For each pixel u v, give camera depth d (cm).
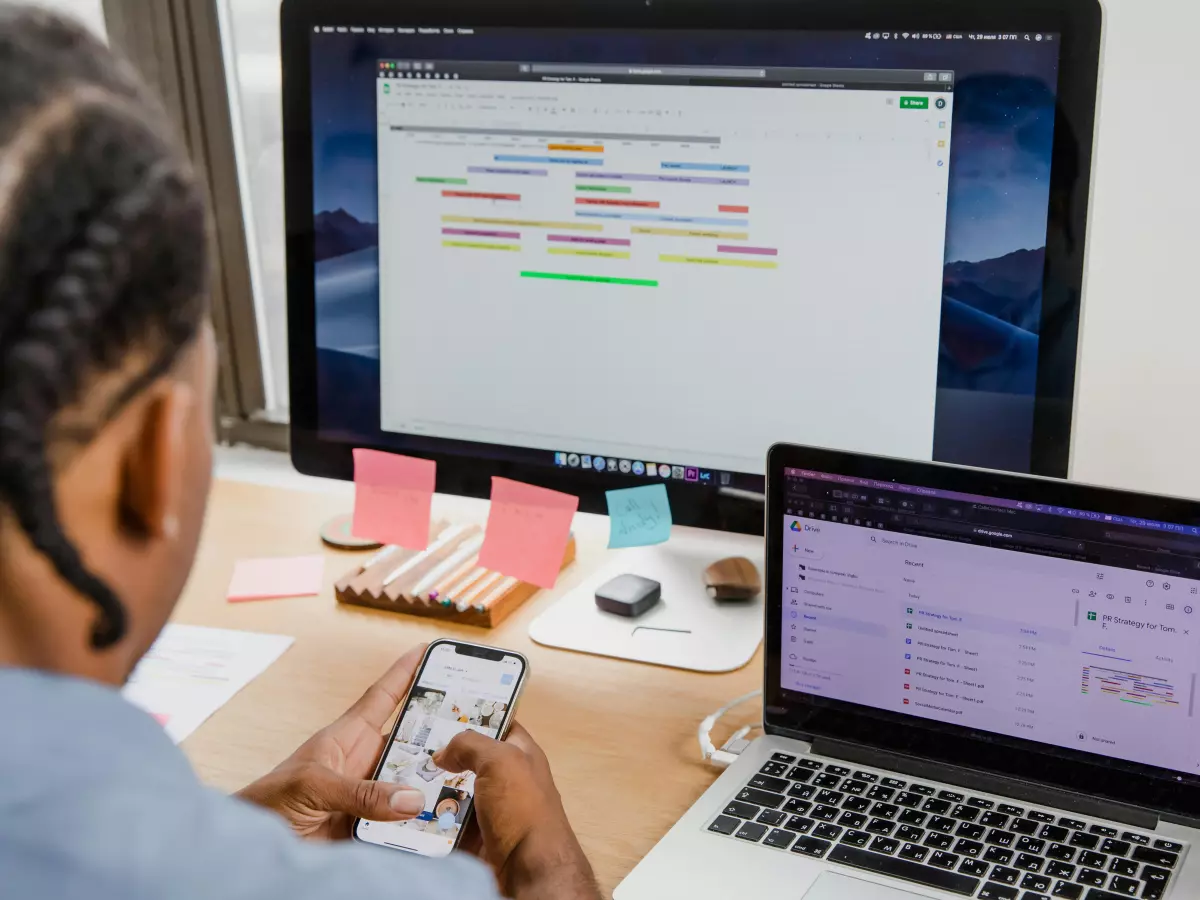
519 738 73
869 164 80
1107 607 66
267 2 133
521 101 87
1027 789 70
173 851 31
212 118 135
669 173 85
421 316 94
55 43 33
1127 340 101
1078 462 105
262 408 148
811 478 73
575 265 89
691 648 90
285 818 68
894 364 83
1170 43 92
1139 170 96
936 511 69
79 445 32
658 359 88
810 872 64
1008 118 77
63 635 35
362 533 99
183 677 87
